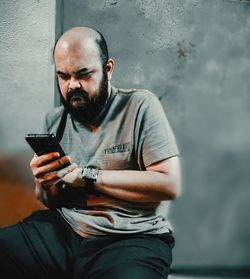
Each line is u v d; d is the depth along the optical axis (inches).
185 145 95.3
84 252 70.4
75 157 77.4
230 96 95.0
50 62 90.4
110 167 75.1
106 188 71.9
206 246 97.8
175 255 97.2
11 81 90.8
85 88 72.4
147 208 74.4
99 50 72.9
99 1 90.6
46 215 79.4
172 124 94.7
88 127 76.6
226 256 98.0
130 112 74.9
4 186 94.1
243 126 95.8
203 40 93.0
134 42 92.3
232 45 93.7
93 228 72.2
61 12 90.1
